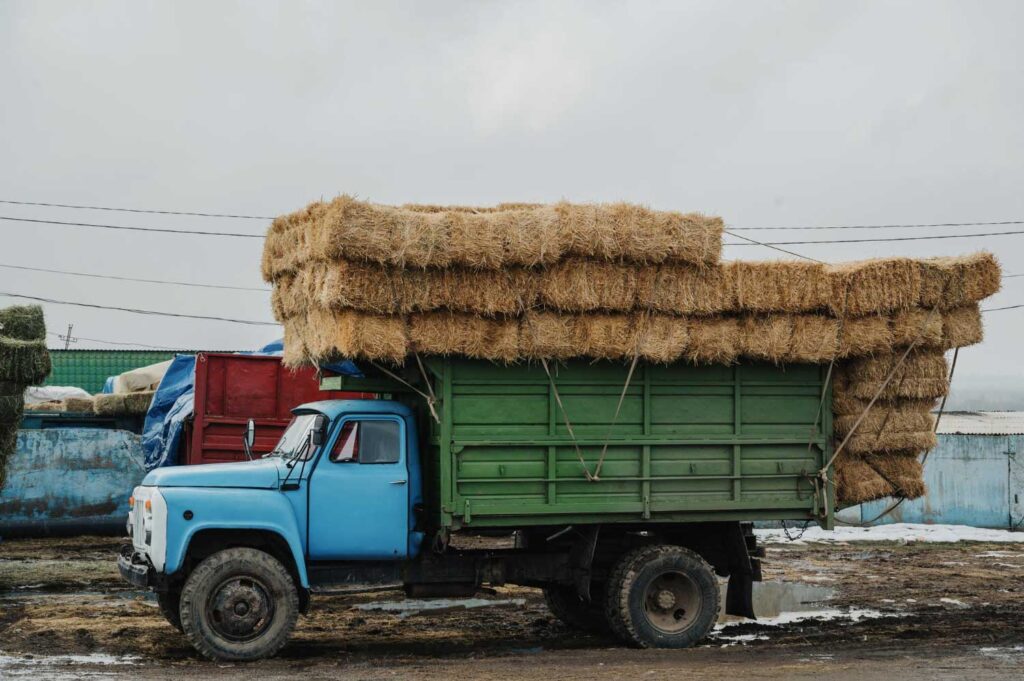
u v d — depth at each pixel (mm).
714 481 9680
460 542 10055
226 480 8672
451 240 8625
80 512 17344
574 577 9602
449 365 8969
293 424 9680
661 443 9492
